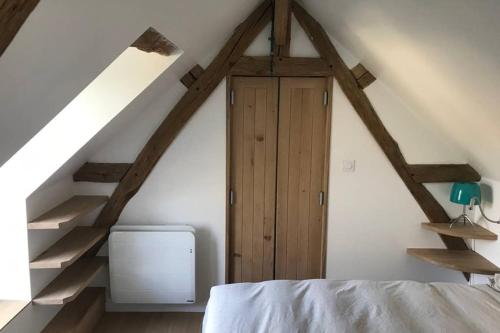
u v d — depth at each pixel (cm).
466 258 309
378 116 321
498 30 132
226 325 192
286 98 320
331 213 332
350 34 269
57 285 269
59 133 257
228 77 314
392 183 329
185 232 313
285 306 203
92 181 319
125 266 314
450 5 137
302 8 311
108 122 261
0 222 241
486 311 208
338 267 338
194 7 199
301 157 327
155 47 232
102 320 319
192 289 319
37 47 116
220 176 324
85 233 304
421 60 210
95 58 158
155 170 322
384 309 204
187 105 314
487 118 215
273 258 337
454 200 302
